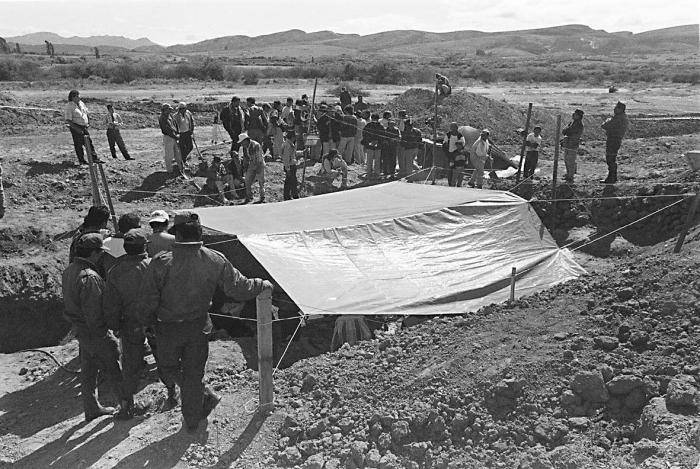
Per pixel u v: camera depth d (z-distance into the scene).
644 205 13.33
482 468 5.29
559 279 10.84
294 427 5.98
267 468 5.54
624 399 5.68
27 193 15.05
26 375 8.03
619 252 12.80
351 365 6.90
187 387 5.89
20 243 12.73
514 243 11.49
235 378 7.32
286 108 18.91
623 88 55.00
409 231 11.05
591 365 6.02
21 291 11.32
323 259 9.91
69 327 11.46
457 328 7.30
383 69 61.06
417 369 6.51
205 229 11.70
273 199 16.11
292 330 10.55
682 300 6.60
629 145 22.00
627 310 6.71
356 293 9.20
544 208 14.55
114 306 6.09
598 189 14.31
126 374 6.32
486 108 24.34
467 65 102.50
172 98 38.53
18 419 6.82
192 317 5.76
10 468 5.84
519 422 5.70
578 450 5.23
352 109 18.66
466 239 11.30
